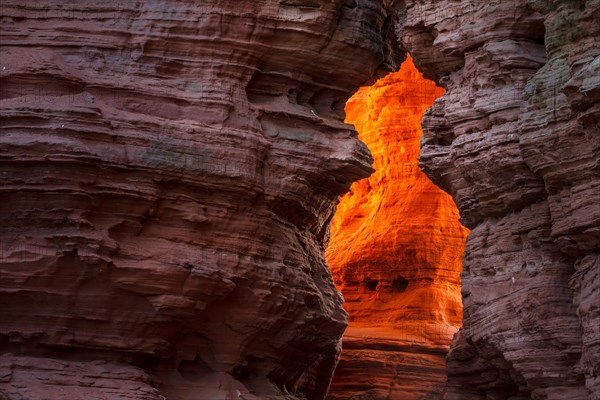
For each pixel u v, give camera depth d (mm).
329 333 24469
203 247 21969
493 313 22359
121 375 20906
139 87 22141
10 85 21328
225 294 21938
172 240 21734
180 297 21391
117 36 22500
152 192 21438
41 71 21375
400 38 25266
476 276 23172
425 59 24688
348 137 24078
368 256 32188
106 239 20922
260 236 22641
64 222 20844
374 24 24562
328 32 23594
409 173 32812
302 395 25750
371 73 24672
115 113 21609
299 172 23094
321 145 23578
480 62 23094
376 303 32031
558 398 20969
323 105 24547
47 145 20688
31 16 22328
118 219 21266
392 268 32000
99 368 20969
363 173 24156
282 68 23734
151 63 22578
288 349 23516
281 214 23281
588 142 20219
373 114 33719
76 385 20391
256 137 22531
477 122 22984
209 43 22781
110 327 21312
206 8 22781
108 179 21156
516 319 21828
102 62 22281
